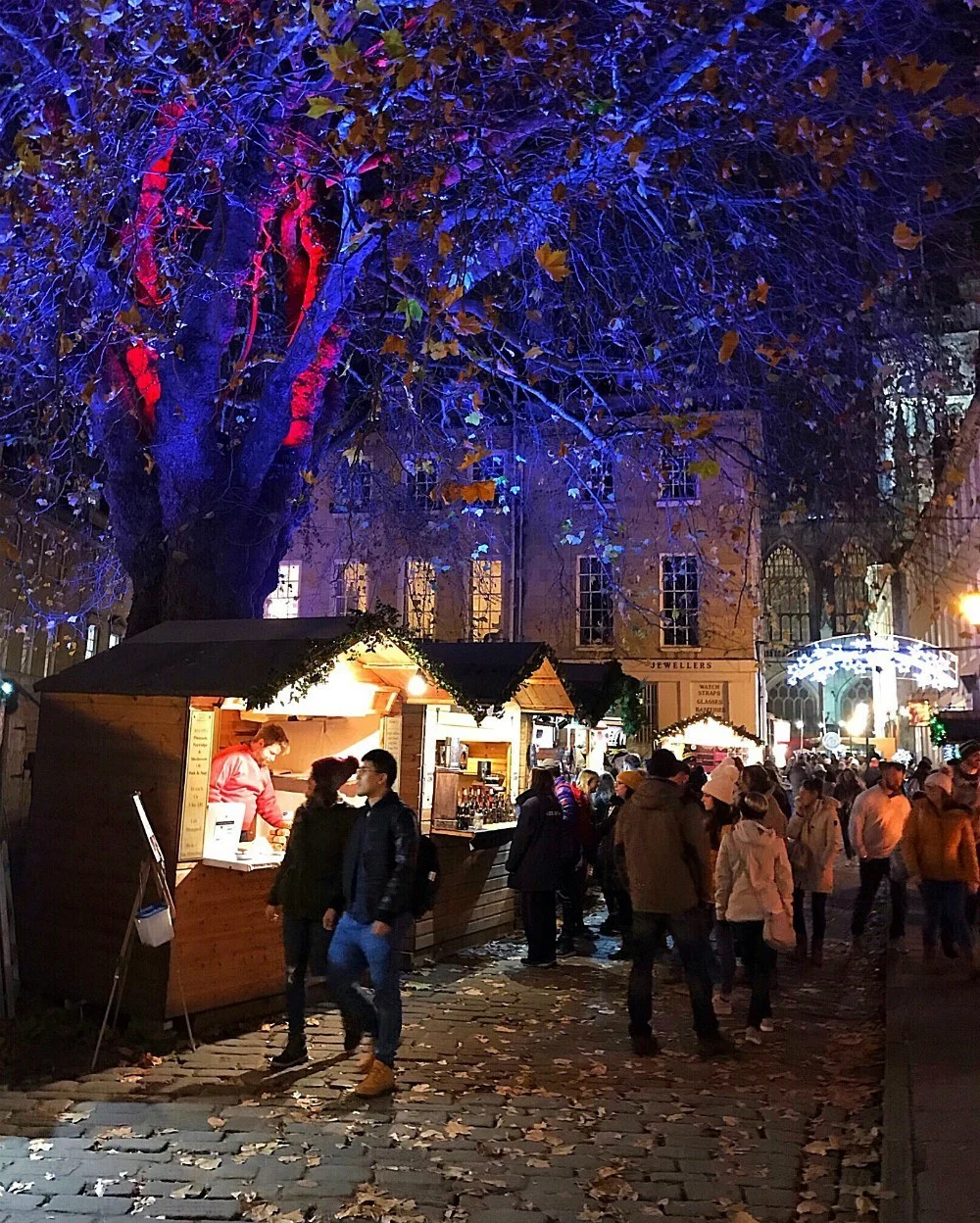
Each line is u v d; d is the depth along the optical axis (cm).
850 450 1488
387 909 570
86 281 1095
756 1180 452
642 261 1275
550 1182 448
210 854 719
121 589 2425
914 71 663
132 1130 507
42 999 748
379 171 1087
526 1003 807
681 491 2777
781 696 5828
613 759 1662
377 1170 458
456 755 1150
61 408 1120
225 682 721
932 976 866
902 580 4362
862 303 1102
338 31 929
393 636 826
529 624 2912
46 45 985
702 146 1096
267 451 1170
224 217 1140
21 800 1739
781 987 903
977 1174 422
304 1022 644
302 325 1138
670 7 942
